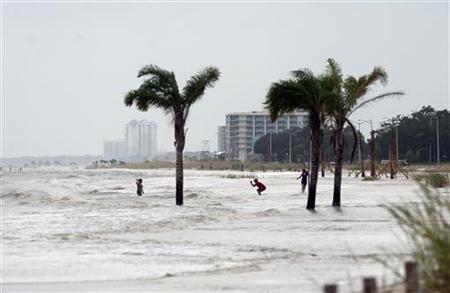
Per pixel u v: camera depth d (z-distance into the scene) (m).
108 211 83.12
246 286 32.91
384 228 61.25
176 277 35.91
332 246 49.12
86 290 32.31
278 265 40.00
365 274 35.81
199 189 143.12
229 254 45.00
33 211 86.62
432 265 23.47
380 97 89.94
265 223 68.50
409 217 24.98
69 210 86.81
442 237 23.67
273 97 86.88
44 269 38.44
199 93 94.12
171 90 93.38
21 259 42.19
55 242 51.28
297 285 32.94
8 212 85.56
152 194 131.00
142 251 46.22
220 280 34.81
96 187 173.25
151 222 67.81
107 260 41.81
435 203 27.12
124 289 32.44
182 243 51.41
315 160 86.44
